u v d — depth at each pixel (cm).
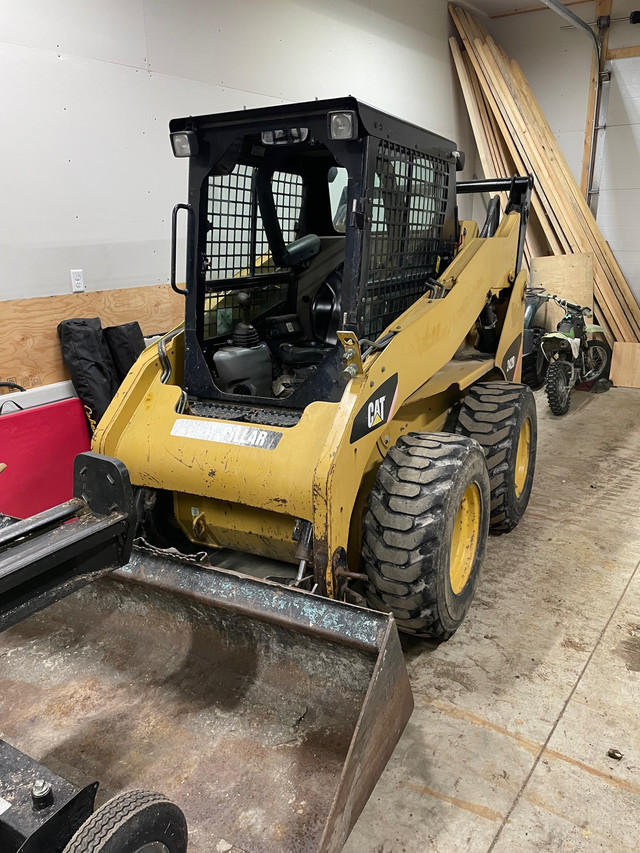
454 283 289
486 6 760
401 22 639
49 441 342
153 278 420
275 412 245
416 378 259
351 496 218
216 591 203
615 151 746
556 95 773
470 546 272
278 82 494
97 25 360
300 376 289
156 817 133
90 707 209
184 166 427
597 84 736
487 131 732
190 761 189
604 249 714
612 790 197
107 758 191
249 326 274
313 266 308
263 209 288
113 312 394
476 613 288
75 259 370
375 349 233
